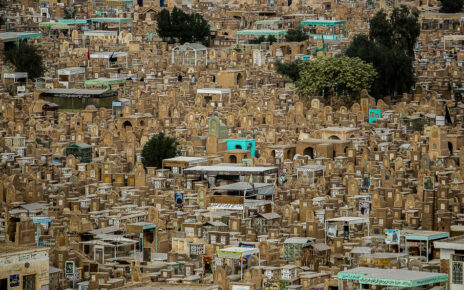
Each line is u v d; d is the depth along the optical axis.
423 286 172.25
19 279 176.75
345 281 176.38
